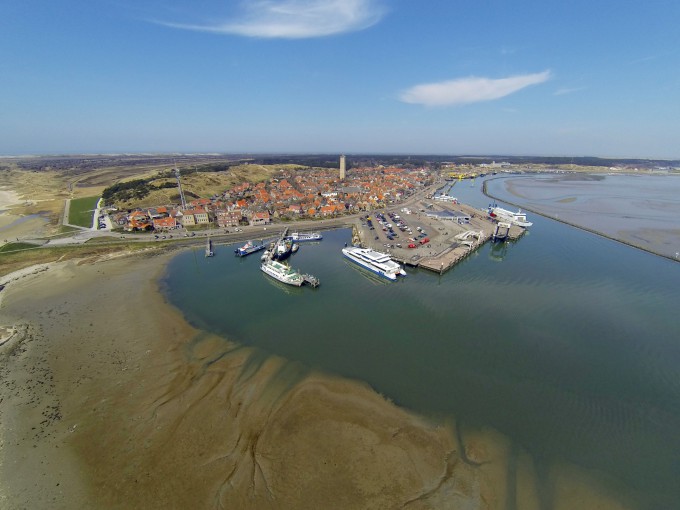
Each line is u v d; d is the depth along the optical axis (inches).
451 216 7819.9
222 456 1712.6
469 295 3703.3
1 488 1544.0
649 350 2691.9
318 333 2915.8
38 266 4434.1
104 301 3469.5
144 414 1982.0
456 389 2233.0
